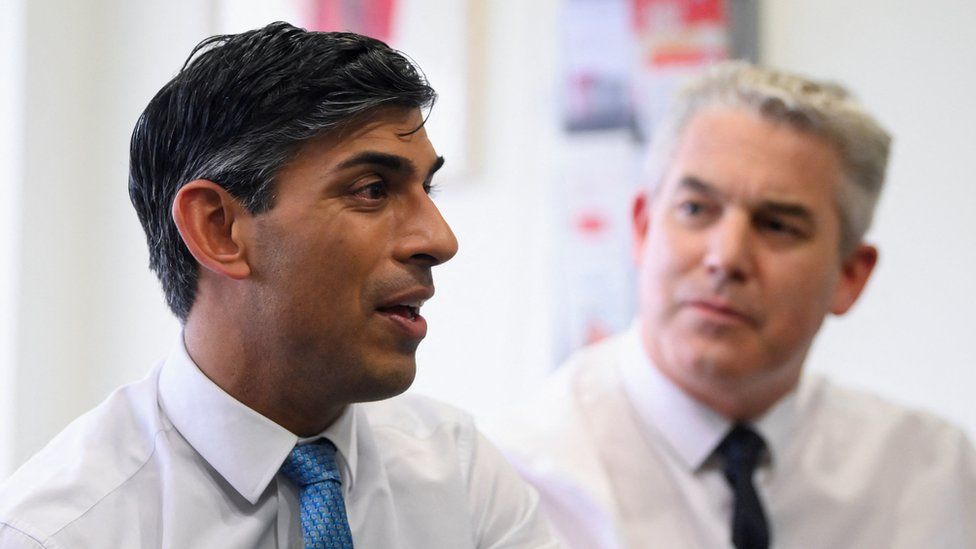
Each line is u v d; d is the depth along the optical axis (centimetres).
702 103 159
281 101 97
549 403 167
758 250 151
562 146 231
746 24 224
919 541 166
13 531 94
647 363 163
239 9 248
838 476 167
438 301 241
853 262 165
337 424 107
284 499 103
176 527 99
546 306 231
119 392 107
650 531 159
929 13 220
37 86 244
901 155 221
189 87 101
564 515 155
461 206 240
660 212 158
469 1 238
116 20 257
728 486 160
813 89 160
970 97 218
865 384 222
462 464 120
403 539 111
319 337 98
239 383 102
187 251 102
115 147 255
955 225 218
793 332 152
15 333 240
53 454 103
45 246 246
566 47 232
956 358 217
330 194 98
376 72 99
